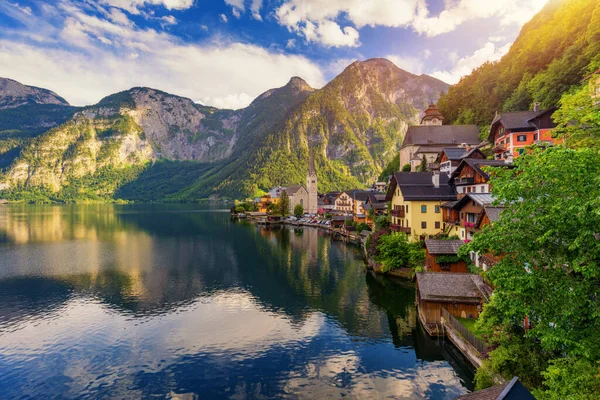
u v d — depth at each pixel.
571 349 15.20
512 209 17.66
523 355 21.06
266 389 28.28
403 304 46.50
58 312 45.38
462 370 30.00
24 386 29.14
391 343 35.38
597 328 14.91
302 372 30.56
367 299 48.88
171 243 98.94
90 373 30.98
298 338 37.06
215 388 28.56
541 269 16.33
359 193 128.62
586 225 14.09
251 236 114.25
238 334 38.28
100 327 40.53
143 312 45.19
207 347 35.41
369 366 31.17
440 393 26.95
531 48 119.25
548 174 15.38
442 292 35.41
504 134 76.94
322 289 54.09
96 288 55.56
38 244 97.12
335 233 117.19
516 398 11.57
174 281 59.38
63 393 28.17
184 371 31.14
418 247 57.69
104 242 100.75
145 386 29.00
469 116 135.12
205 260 75.94
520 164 17.48
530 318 17.36
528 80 106.25
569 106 33.44
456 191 61.81
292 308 46.00
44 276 62.81
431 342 33.84
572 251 15.23
